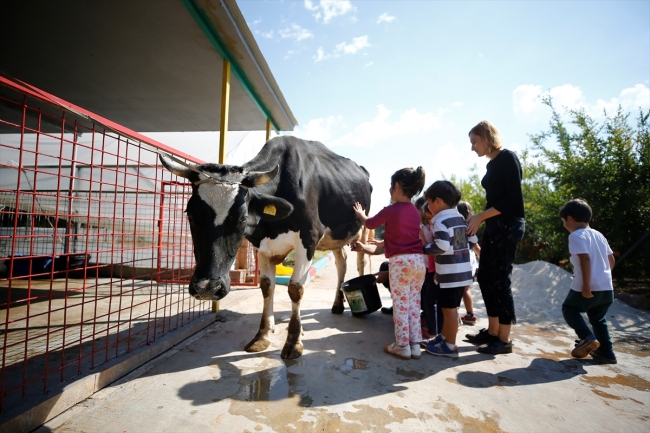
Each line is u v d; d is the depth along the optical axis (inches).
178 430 79.9
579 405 95.0
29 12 157.4
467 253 128.8
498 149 137.8
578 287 127.2
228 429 80.7
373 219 131.6
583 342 124.2
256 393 97.0
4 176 339.3
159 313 169.0
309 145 171.5
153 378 104.3
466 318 172.1
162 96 243.0
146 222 289.3
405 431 81.7
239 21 159.0
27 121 276.5
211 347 130.2
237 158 330.6
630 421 87.9
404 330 124.0
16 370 102.2
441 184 131.0
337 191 159.3
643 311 195.5
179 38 172.6
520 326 166.4
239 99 237.1
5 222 269.7
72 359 109.3
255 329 152.3
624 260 251.6
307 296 226.7
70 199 87.8
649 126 241.9
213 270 101.0
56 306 184.4
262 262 140.5
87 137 312.3
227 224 105.3
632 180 243.3
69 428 79.4
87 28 168.9
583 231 128.1
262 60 190.9
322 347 133.3
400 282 125.1
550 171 281.0
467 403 94.7
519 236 131.0
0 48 187.5
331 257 456.4
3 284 243.1
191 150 332.8
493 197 137.3
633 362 124.8
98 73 213.0
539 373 114.4
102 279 265.6
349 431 81.0
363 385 103.4
